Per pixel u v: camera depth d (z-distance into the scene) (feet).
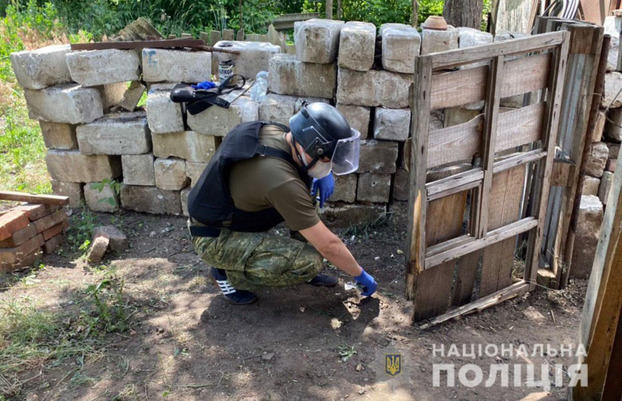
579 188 10.44
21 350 9.40
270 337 9.83
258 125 9.25
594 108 9.86
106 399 8.43
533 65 9.56
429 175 9.96
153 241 13.28
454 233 10.09
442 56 8.30
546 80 9.91
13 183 15.57
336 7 37.09
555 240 11.27
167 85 13.50
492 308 10.85
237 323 10.25
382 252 12.78
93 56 12.94
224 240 9.84
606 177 12.01
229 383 8.75
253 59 14.25
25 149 17.47
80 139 13.51
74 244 13.03
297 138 8.59
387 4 35.76
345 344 9.64
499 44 8.78
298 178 8.85
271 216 9.65
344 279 11.70
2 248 11.69
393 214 13.61
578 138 10.16
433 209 9.54
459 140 9.27
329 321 10.30
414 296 9.99
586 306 7.97
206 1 35.45
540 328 10.27
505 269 10.93
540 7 16.46
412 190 9.18
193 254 12.76
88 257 12.32
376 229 13.62
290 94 12.98
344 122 8.57
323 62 12.23
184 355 9.38
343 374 8.94
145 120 13.53
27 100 13.29
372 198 13.35
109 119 13.65
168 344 9.67
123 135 13.41
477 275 11.92
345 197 13.35
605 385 7.21
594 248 11.58
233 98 12.69
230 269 10.12
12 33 27.71
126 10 34.91
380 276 11.86
